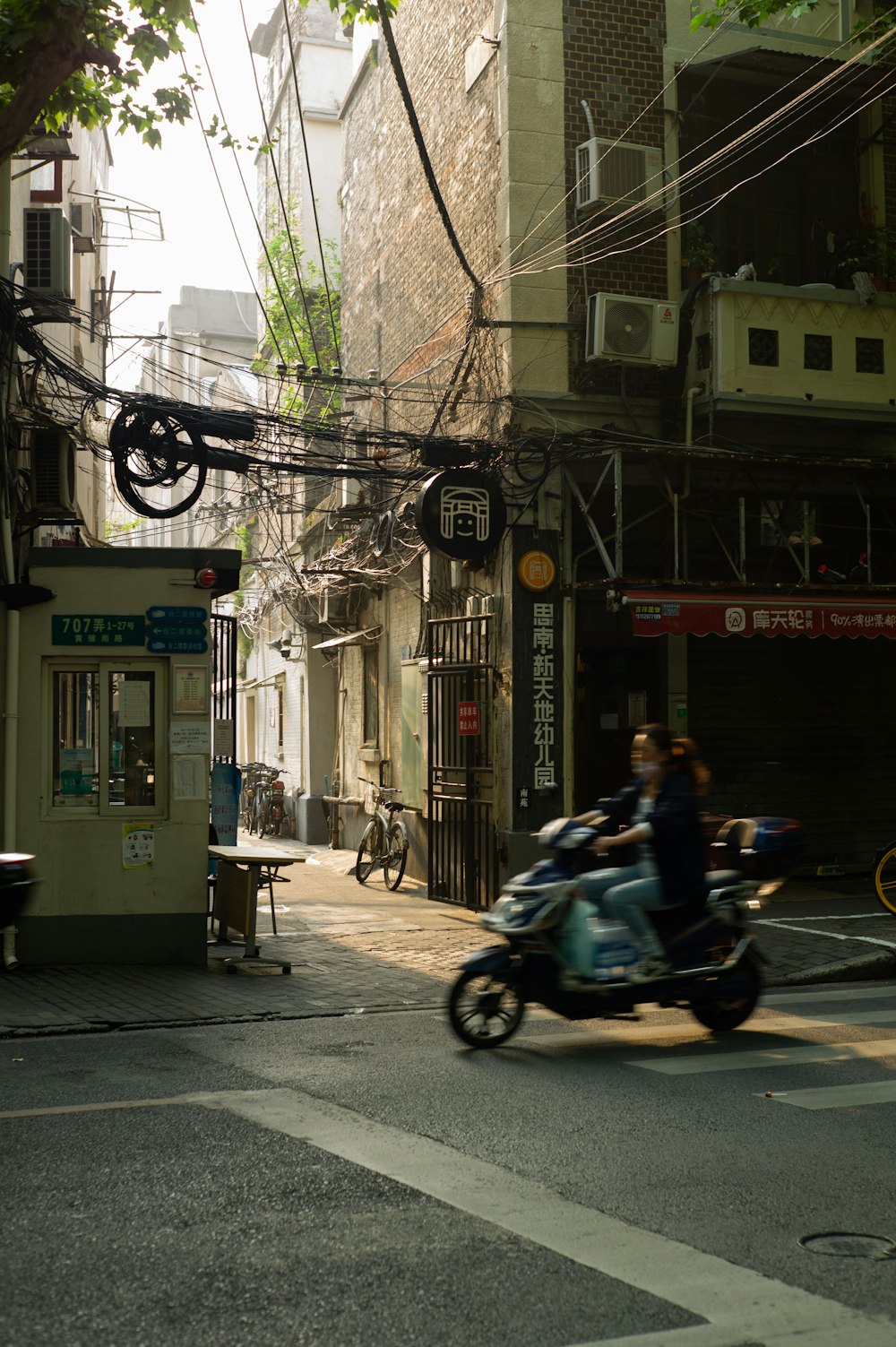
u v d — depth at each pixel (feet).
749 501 45.55
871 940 35.19
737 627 39.55
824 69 45.21
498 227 43.60
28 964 31.99
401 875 50.42
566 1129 17.78
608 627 44.57
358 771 65.72
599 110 44.04
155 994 28.94
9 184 34.37
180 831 32.81
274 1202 14.64
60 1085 20.63
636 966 24.06
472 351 44.98
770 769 46.65
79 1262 12.87
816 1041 24.14
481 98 45.52
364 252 62.44
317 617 70.49
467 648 45.73
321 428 43.37
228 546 98.37
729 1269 12.75
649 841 24.18
